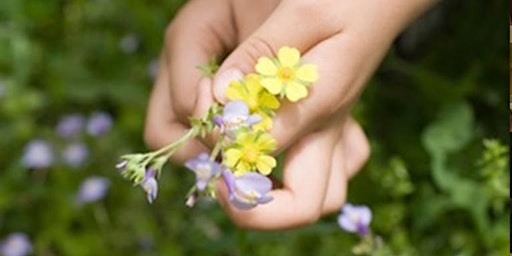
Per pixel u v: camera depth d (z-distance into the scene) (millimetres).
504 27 805
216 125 472
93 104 892
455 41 829
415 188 752
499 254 691
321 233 698
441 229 733
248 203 460
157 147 555
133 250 792
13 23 905
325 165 516
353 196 740
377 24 494
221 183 511
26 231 816
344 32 491
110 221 808
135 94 860
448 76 828
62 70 886
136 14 886
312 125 493
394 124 809
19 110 871
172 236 781
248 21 546
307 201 513
